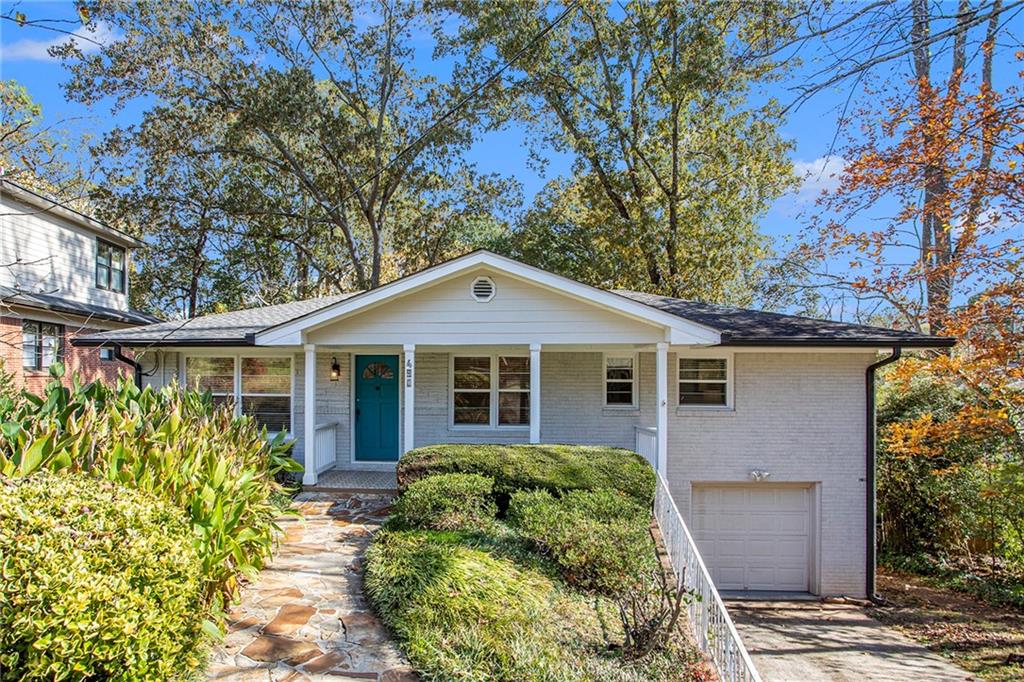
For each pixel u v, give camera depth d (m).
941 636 9.24
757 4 10.02
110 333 11.22
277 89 20.56
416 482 8.15
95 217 20.77
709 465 11.27
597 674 4.69
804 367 11.20
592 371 11.82
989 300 11.26
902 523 13.06
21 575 3.06
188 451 5.10
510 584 5.77
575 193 23.61
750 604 10.77
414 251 26.94
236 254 24.02
